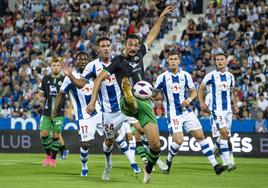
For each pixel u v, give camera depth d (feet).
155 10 252.62
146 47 92.38
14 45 255.91
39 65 238.27
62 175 104.68
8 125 199.82
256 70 213.46
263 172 119.14
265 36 231.71
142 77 89.40
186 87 115.03
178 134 111.14
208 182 94.32
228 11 246.47
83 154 102.58
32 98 218.79
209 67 221.05
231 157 129.39
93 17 262.06
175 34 250.78
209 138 184.24
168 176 105.19
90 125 103.24
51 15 267.59
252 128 189.16
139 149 114.32
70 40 253.85
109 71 86.48
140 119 84.64
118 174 107.24
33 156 172.24
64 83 110.32
